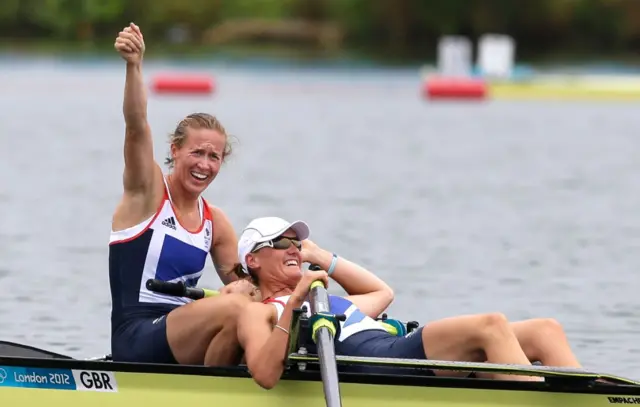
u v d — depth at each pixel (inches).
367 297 1114.7
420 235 2288.4
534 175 3346.5
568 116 5221.5
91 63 7534.5
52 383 1019.3
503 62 6560.0
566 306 1689.2
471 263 2006.6
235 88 6230.3
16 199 2699.3
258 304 995.3
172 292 1014.4
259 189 2891.2
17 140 4028.1
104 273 1868.8
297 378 994.1
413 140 4259.4
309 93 6087.6
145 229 1030.4
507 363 965.8
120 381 1008.2
